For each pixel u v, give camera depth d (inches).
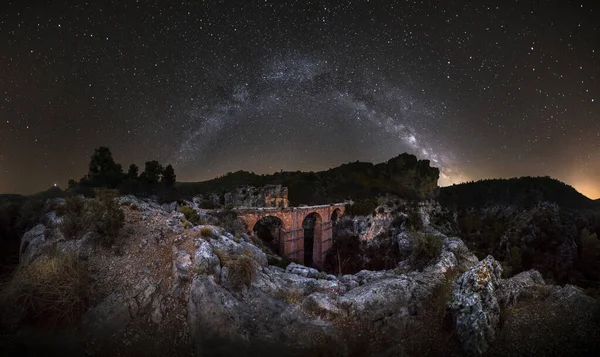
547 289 627.8
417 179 5925.2
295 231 2396.7
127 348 452.1
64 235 628.1
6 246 698.8
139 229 691.4
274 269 803.4
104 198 757.9
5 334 424.8
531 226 3981.3
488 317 524.1
